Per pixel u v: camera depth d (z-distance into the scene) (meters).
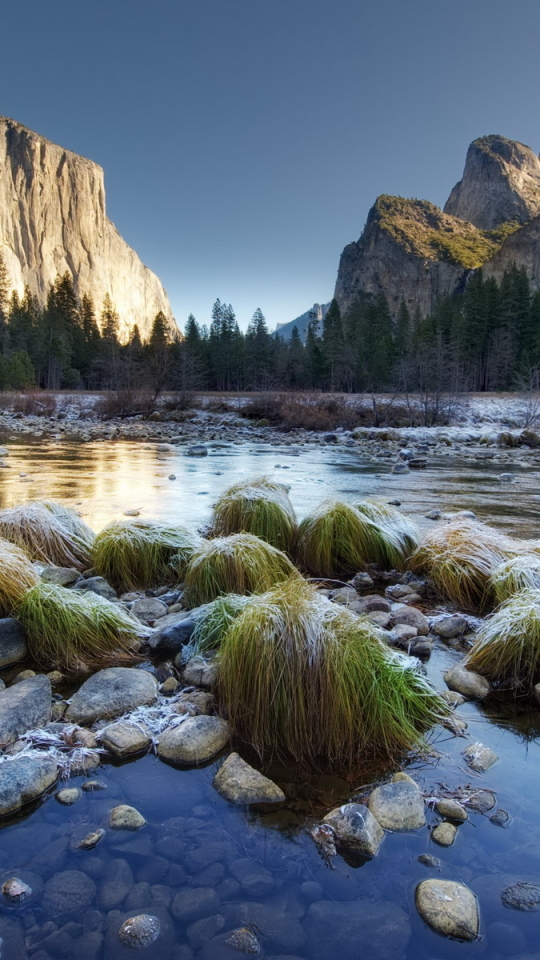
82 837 2.21
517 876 2.07
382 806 2.39
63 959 1.74
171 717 3.04
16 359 44.94
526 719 3.20
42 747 2.75
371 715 2.93
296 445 22.38
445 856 2.16
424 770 2.71
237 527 6.27
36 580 4.46
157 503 9.16
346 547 5.93
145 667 3.72
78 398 41.06
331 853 2.17
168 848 2.18
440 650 4.06
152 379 42.75
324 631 3.09
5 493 9.83
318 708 2.89
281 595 3.41
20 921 1.87
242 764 2.64
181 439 23.47
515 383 49.56
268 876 2.06
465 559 5.17
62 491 10.14
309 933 1.85
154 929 1.83
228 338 75.38
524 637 3.63
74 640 3.83
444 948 1.81
